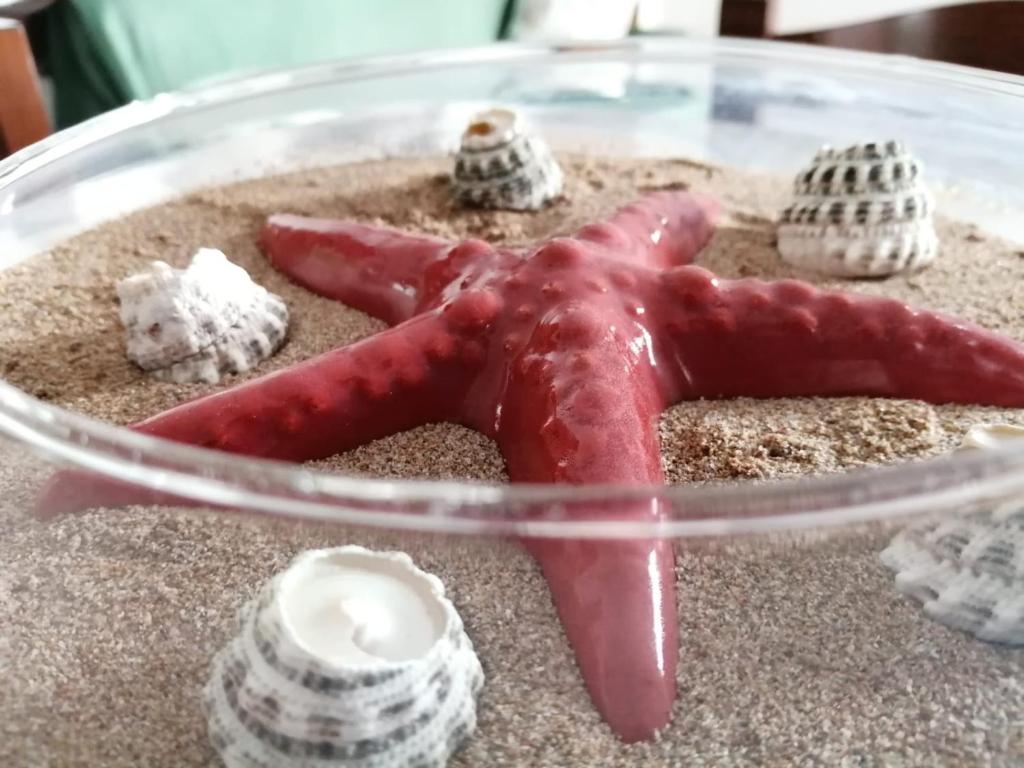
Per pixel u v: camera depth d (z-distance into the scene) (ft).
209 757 0.32
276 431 0.42
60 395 0.50
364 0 1.10
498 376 0.46
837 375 0.49
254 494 0.30
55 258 0.64
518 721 0.33
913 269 0.62
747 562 0.34
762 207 0.72
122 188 0.72
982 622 0.35
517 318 0.46
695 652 0.34
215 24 0.98
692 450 0.45
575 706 0.33
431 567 0.34
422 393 0.46
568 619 0.33
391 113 0.86
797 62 0.83
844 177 0.61
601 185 0.75
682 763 0.31
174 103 0.74
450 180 0.77
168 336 0.51
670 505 0.29
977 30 0.95
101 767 0.32
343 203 0.73
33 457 0.34
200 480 0.30
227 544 0.36
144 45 0.94
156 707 0.33
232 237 0.67
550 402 0.41
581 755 0.32
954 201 0.71
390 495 0.29
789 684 0.33
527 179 0.70
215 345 0.52
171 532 0.37
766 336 0.48
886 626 0.35
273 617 0.31
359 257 0.57
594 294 0.47
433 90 0.87
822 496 0.29
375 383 0.44
